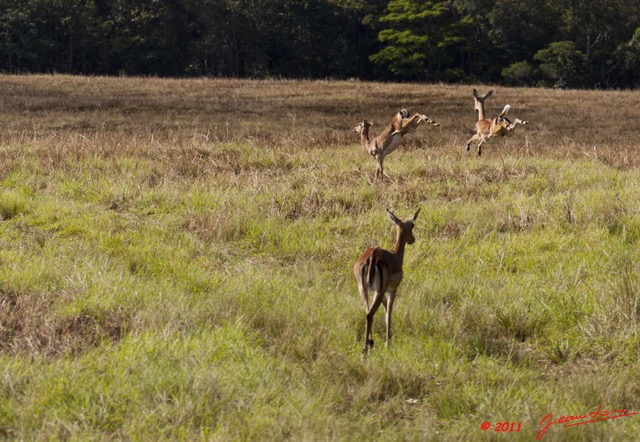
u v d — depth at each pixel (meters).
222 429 10.92
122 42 131.38
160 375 12.42
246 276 18.67
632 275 18.14
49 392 11.86
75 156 31.84
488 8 135.88
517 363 15.00
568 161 33.38
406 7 135.25
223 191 26.77
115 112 55.09
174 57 135.38
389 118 56.56
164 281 17.91
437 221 23.72
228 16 132.50
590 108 68.12
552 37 139.88
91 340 14.49
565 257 20.48
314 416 11.53
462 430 11.75
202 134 40.00
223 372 12.70
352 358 14.37
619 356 15.02
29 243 20.83
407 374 13.47
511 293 17.67
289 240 22.31
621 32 135.38
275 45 138.25
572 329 16.17
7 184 27.33
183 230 22.98
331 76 142.12
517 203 25.09
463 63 142.00
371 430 11.62
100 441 10.83
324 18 136.12
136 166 30.61
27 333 14.40
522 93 81.69
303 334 15.30
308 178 28.95
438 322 16.23
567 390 13.41
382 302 15.81
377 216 23.97
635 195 25.92
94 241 21.19
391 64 137.12
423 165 31.81
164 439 10.74
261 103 63.81
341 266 20.41
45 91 67.12
